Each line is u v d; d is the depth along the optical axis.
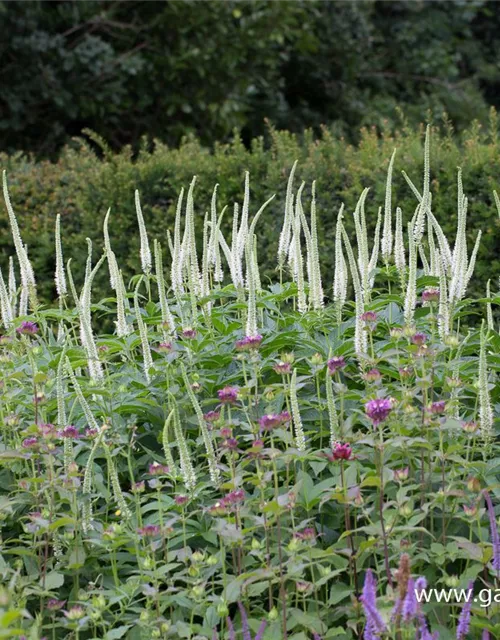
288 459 5.68
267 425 5.56
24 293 7.79
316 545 6.00
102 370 7.05
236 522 5.50
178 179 11.41
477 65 25.59
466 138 12.30
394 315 7.40
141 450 6.90
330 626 5.63
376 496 5.86
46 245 11.98
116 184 11.73
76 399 6.50
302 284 7.43
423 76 24.47
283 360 5.98
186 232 7.65
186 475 5.77
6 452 5.93
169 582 5.48
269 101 21.92
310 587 5.34
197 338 7.46
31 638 4.90
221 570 5.91
